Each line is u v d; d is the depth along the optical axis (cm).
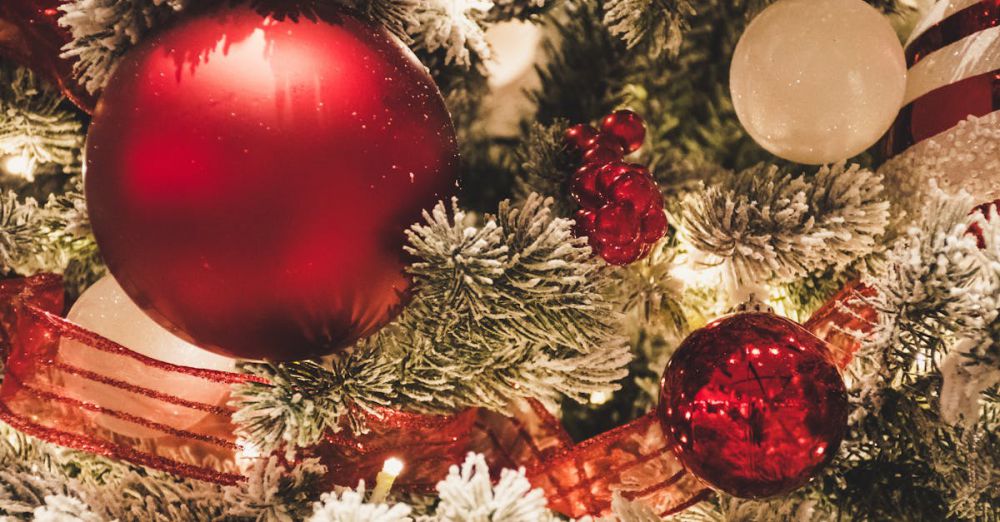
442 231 68
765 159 86
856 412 74
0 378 77
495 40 87
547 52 86
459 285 69
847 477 77
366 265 67
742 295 78
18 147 81
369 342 73
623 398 88
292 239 65
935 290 70
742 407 70
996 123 75
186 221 65
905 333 72
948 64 77
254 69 65
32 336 72
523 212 70
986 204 75
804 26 74
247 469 74
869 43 74
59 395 73
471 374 73
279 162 65
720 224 76
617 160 77
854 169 76
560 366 73
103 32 69
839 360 77
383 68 67
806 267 76
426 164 68
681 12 79
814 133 75
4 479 73
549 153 81
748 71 75
